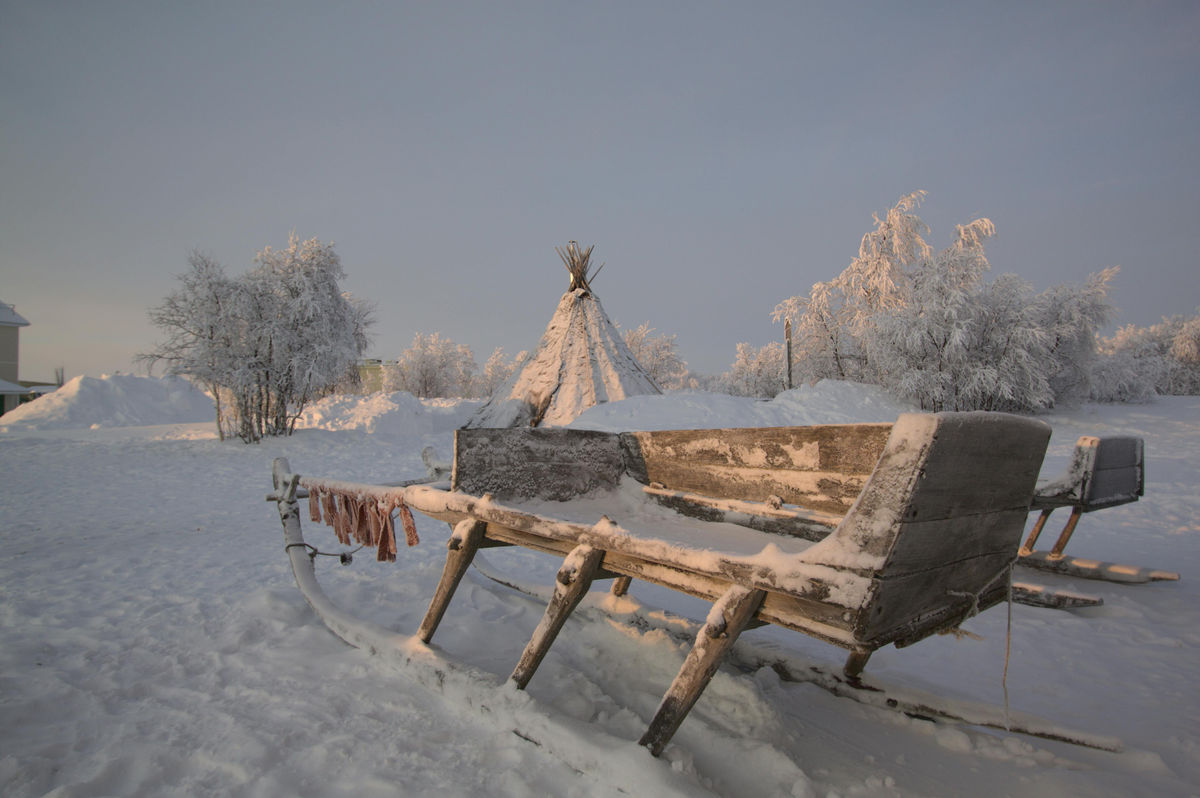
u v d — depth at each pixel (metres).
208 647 3.22
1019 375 20.89
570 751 2.03
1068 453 14.19
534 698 2.36
